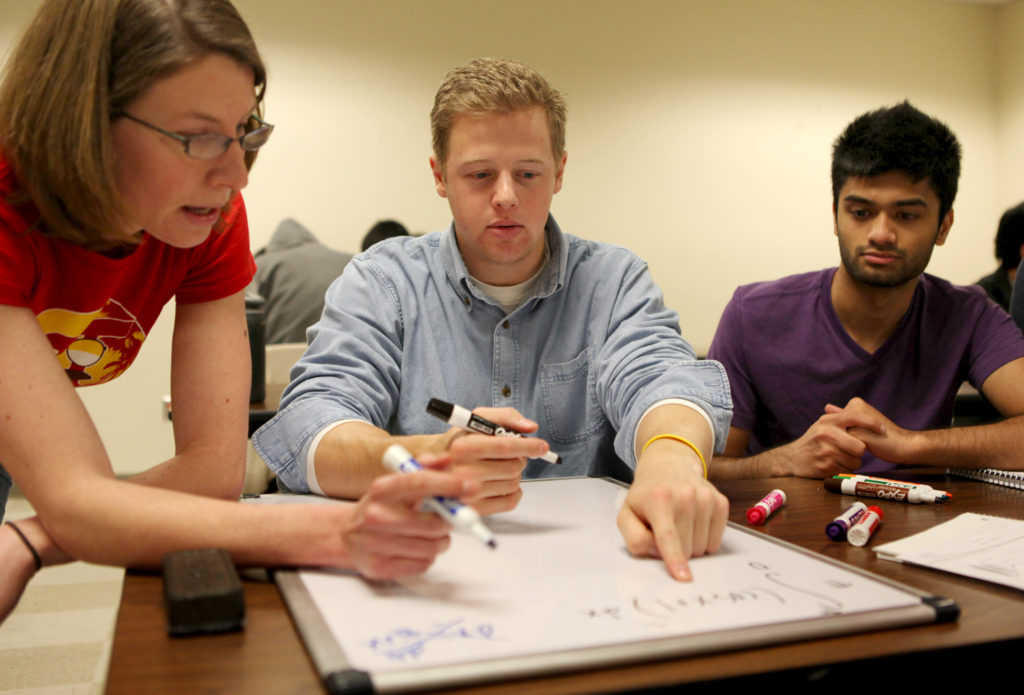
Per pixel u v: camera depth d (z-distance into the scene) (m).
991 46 5.36
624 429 1.04
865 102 5.12
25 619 2.09
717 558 0.70
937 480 1.18
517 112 1.08
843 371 1.54
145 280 0.92
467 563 0.69
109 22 0.68
